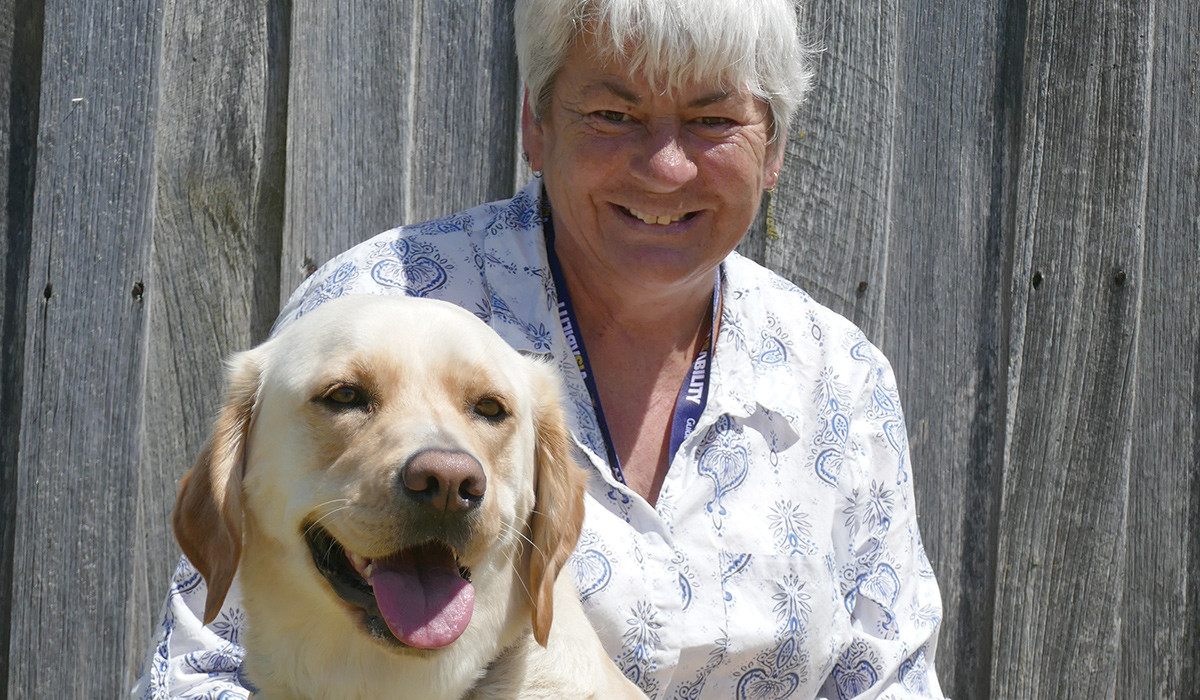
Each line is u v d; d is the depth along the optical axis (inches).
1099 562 125.3
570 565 85.7
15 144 109.0
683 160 89.8
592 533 86.9
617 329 97.0
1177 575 126.7
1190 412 126.4
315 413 72.5
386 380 72.6
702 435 92.7
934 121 121.4
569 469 81.0
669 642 86.4
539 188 102.8
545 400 82.8
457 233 98.0
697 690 89.0
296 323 79.4
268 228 112.8
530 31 95.3
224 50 111.2
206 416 112.2
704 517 90.0
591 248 94.1
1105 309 124.4
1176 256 125.2
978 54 121.5
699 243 93.7
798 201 120.0
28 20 108.8
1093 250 124.0
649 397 96.3
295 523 72.7
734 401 94.0
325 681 75.0
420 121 114.0
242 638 79.0
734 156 92.0
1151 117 123.9
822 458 96.9
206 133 111.4
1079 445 124.7
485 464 71.7
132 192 109.7
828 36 119.0
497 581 76.7
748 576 89.7
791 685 91.6
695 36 86.7
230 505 74.5
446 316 77.6
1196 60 124.0
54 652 109.6
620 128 91.2
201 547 74.8
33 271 108.7
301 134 111.8
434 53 113.9
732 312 98.6
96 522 109.9
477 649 75.9
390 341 73.9
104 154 109.2
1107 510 125.0
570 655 79.5
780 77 95.0
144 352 110.4
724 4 86.7
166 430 111.6
